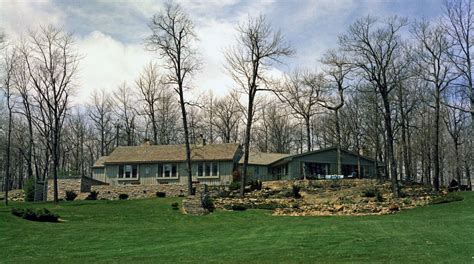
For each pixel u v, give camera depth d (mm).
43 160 76062
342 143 67375
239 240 21484
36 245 21406
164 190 45906
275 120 81000
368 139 64250
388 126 40938
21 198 53125
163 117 73938
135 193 46156
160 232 25078
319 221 28078
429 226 24172
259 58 44406
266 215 32531
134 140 75625
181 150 55812
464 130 63219
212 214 33469
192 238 22828
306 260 16531
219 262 16656
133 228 26766
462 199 36062
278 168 57438
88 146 79812
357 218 29469
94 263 17125
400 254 17016
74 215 32562
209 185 49500
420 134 64125
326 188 44594
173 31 42625
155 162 54312
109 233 24828
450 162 66000
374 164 59219
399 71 43656
